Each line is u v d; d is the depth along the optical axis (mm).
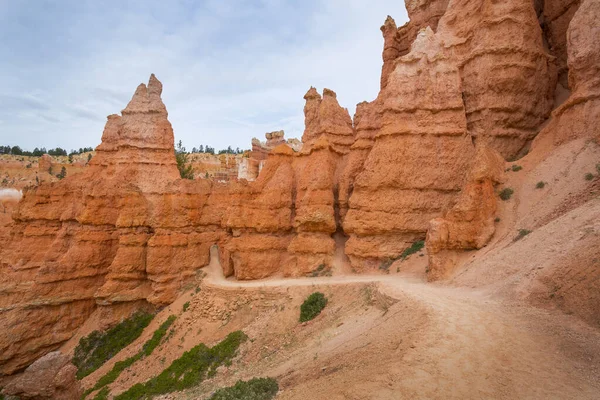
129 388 27844
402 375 11352
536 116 31391
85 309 37406
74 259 37156
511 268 18297
